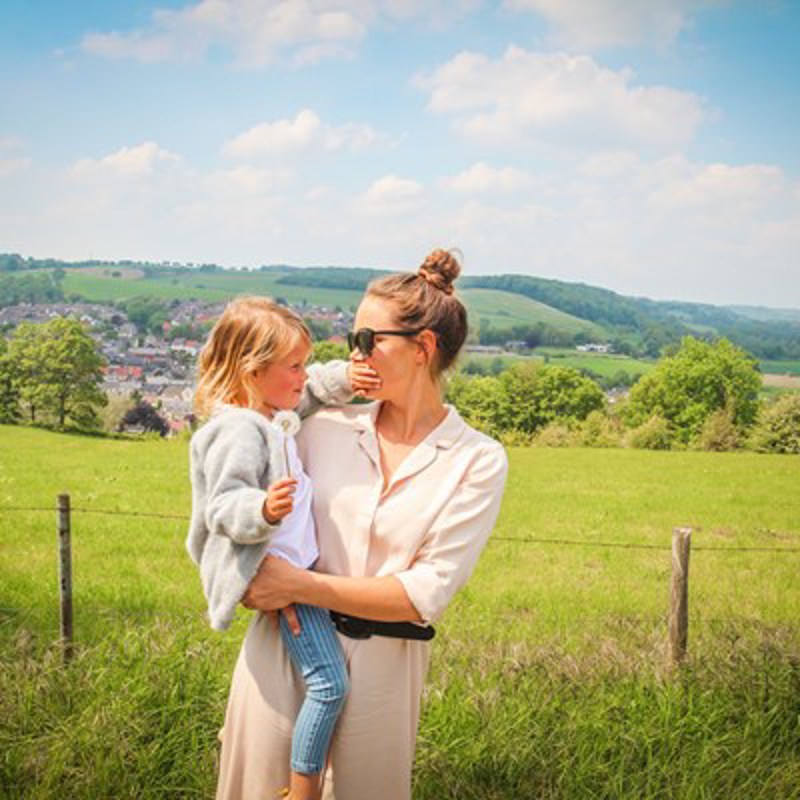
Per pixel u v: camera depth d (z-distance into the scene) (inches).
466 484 95.0
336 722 93.0
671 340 6594.5
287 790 93.4
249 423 89.9
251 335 93.4
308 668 90.7
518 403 3334.2
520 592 550.0
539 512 997.2
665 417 3179.1
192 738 152.9
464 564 93.7
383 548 94.2
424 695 180.7
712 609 499.8
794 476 1428.4
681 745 168.2
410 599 89.7
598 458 1734.7
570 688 190.4
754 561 698.2
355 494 95.0
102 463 1397.6
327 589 88.1
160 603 459.8
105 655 183.6
